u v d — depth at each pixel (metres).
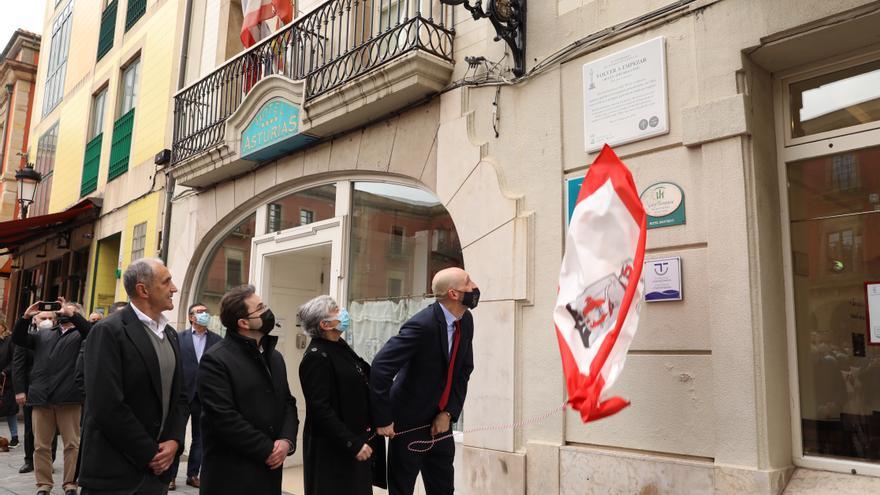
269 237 8.13
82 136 13.96
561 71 5.05
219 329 8.82
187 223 9.56
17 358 7.29
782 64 4.23
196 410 6.58
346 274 7.04
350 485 3.91
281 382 3.86
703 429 3.99
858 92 4.04
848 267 3.96
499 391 5.06
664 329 4.22
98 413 3.42
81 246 13.12
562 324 3.44
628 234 3.36
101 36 13.75
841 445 3.86
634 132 4.50
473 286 4.30
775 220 4.15
